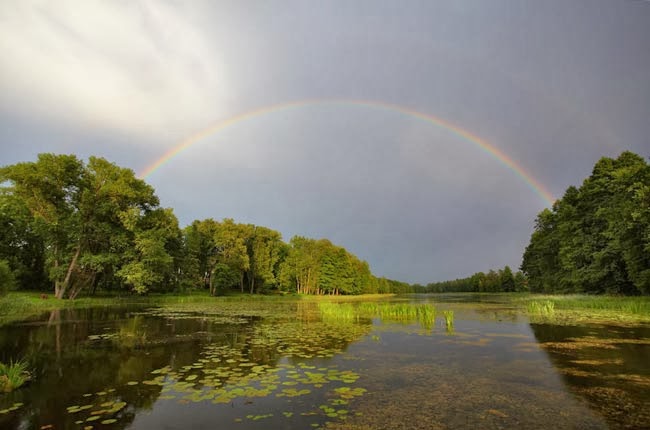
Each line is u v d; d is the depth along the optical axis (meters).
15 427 5.73
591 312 23.67
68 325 18.03
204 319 21.34
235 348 12.13
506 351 11.45
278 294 77.69
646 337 13.82
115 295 47.06
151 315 23.55
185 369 9.28
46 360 10.34
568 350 11.49
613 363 9.71
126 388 7.68
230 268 60.81
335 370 9.14
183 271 56.88
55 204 36.62
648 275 29.41
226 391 7.43
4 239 38.38
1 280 22.66
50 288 44.81
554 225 54.56
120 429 5.61
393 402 6.70
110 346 12.47
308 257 83.75
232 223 63.34
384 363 9.89
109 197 38.44
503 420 5.81
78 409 6.48
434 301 50.97
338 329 17.09
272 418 5.96
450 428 5.50
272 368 9.38
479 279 147.75
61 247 37.28
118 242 38.19
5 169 33.53
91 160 38.06
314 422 5.78
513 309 30.09
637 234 29.28
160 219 45.50
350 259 104.19
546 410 6.27
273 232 73.44
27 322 19.34
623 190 33.28
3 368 8.19
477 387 7.62
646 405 6.49
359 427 5.56
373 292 128.25
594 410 6.26
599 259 35.97
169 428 5.62
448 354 11.07
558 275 50.03
